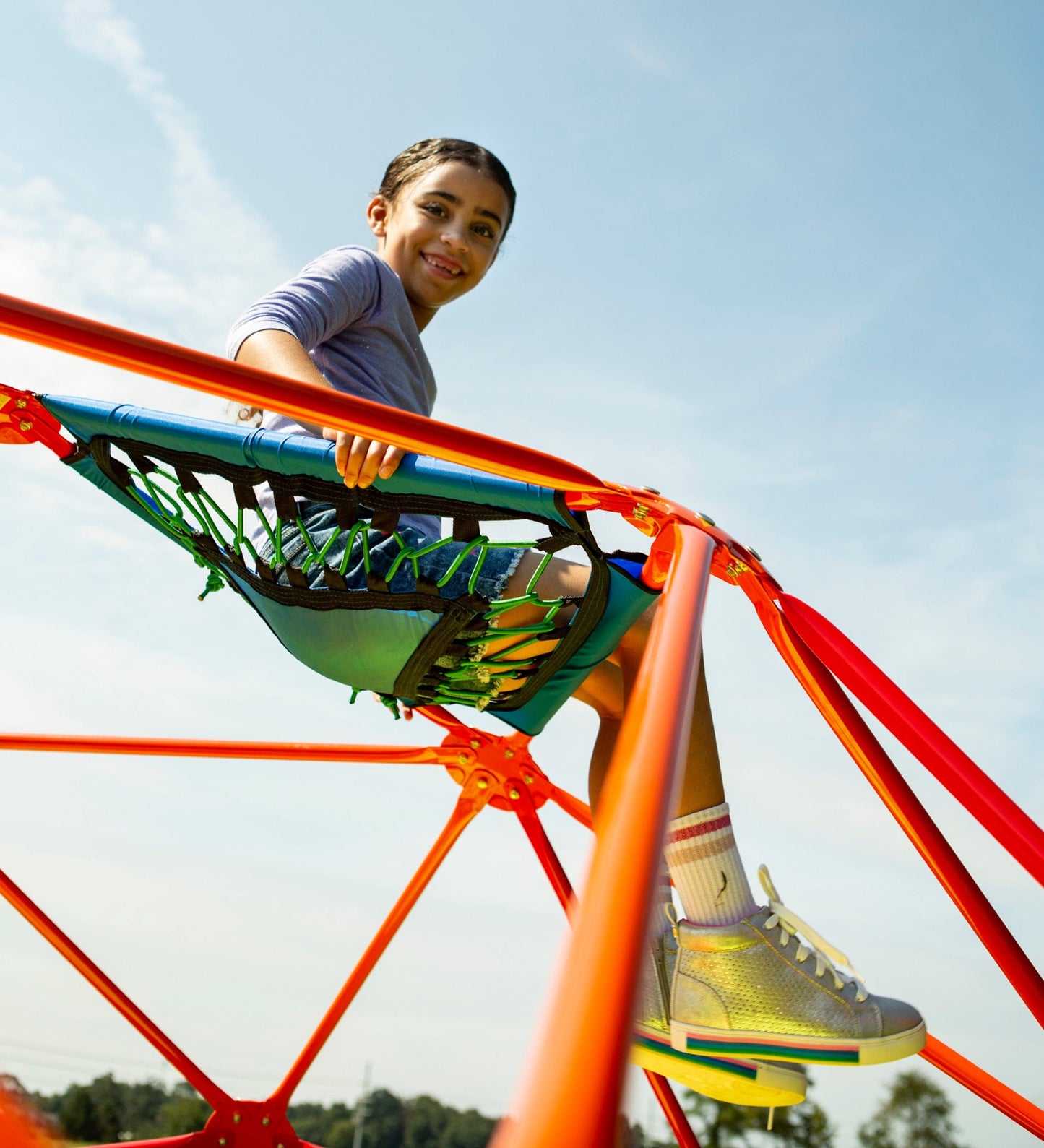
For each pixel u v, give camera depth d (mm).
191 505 1905
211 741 3158
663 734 688
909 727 1882
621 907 470
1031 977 1891
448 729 3193
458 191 2803
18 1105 1585
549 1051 390
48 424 1938
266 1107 2998
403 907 3143
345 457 1690
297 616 1898
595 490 1665
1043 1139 2535
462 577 1812
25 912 2930
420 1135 33312
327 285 2328
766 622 2018
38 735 3084
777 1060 1931
